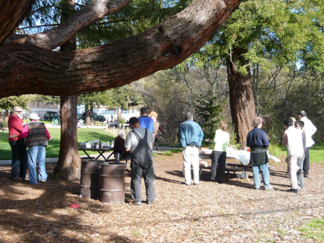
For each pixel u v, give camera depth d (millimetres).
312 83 24031
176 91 25109
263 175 7867
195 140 8375
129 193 7223
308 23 13422
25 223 4531
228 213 5445
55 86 2318
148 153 6145
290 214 5320
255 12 12305
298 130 7582
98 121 53969
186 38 2275
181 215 5305
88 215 5172
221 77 24906
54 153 15133
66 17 7246
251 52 12742
